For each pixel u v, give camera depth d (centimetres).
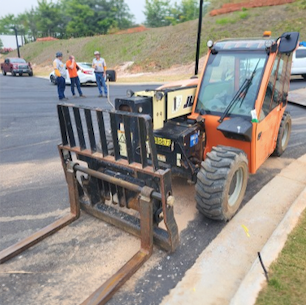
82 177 360
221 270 288
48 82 1948
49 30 6850
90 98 1163
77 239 335
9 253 306
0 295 267
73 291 270
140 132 266
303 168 502
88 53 3731
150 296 261
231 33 2539
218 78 389
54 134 718
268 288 250
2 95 1308
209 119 377
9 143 657
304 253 288
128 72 2542
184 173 371
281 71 411
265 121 383
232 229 347
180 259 303
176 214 379
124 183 303
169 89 374
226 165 319
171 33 2972
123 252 315
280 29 2356
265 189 433
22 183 471
